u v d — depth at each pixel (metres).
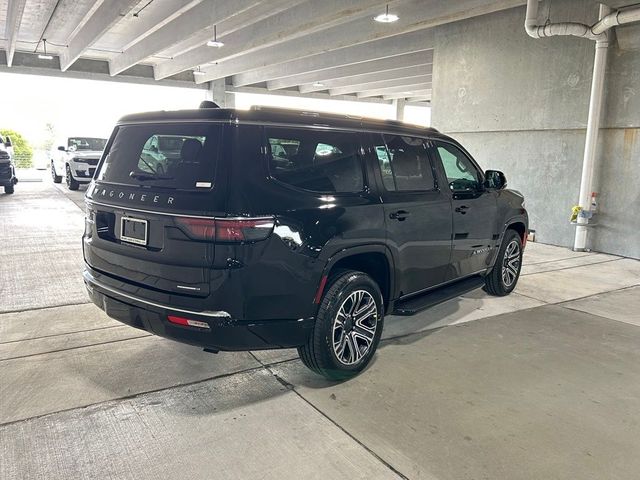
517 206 5.59
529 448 2.67
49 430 2.71
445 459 2.55
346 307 3.33
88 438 2.64
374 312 3.54
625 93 7.79
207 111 2.91
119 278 3.14
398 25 9.65
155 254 2.88
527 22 7.55
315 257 3.01
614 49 7.83
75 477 2.33
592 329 4.59
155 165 3.08
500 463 2.53
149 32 11.30
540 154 9.03
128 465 2.43
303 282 2.97
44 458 2.46
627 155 7.92
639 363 3.84
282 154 3.03
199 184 2.79
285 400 3.12
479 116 9.95
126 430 2.73
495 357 3.89
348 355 3.38
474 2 8.09
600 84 7.75
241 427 2.80
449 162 4.54
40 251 7.05
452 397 3.21
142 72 18.19
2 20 11.69
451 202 4.34
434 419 2.94
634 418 3.01
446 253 4.35
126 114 3.46
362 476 2.40
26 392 3.12
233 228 2.68
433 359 3.82
